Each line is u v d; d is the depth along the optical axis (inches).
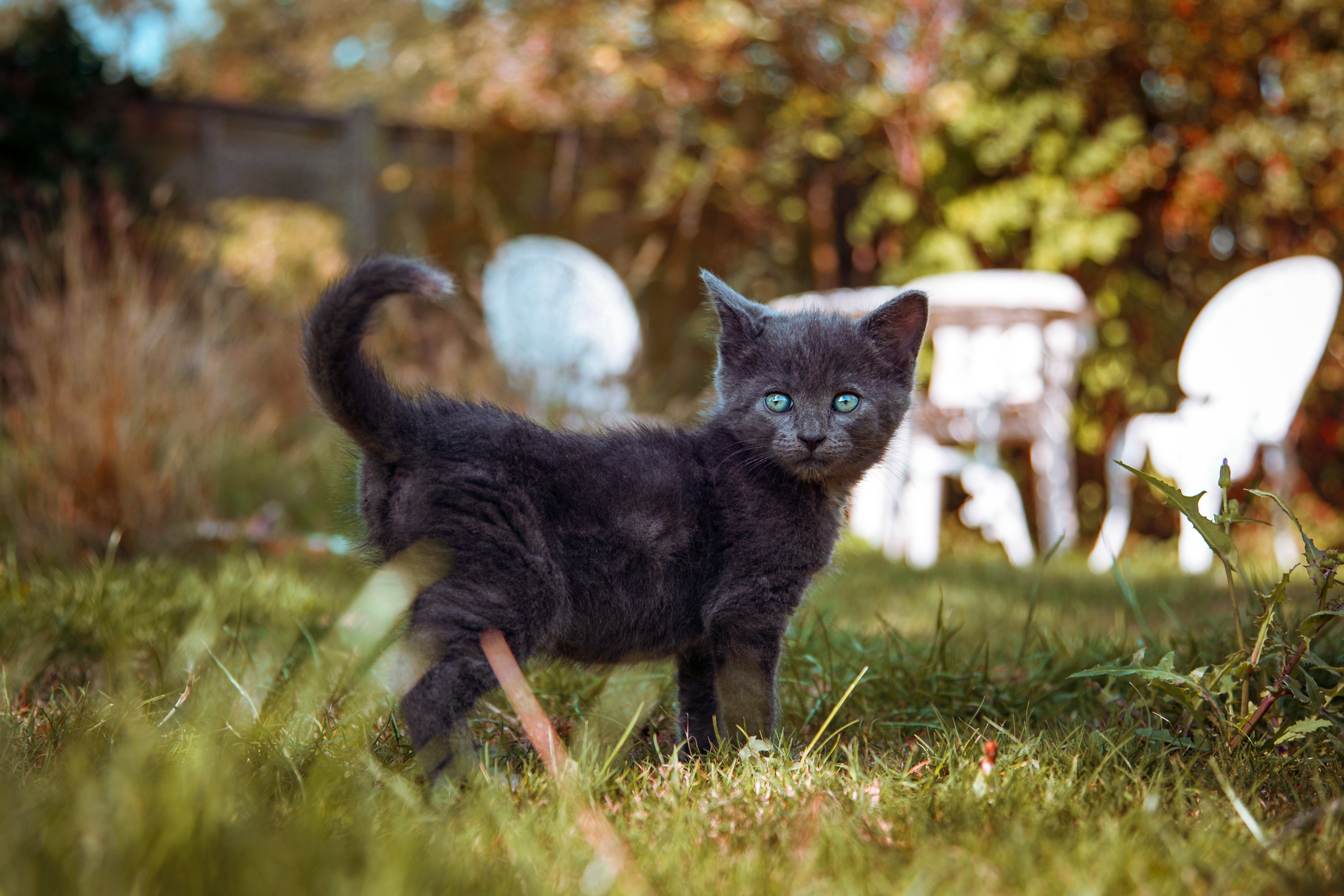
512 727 27.3
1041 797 23.2
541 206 68.7
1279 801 23.9
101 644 30.2
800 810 23.0
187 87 135.0
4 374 42.8
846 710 28.3
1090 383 59.8
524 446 25.6
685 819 22.6
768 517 27.4
